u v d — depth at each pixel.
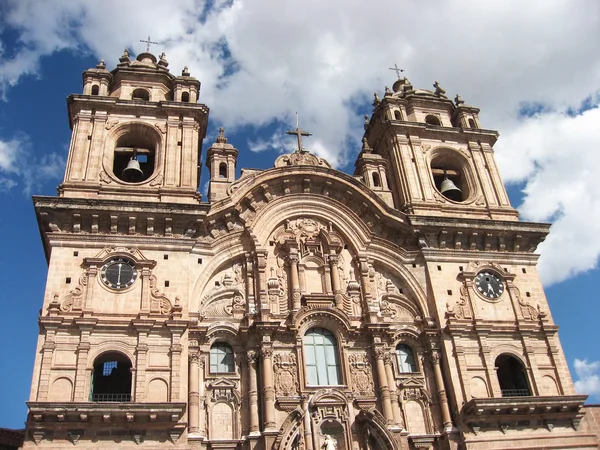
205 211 33.62
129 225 32.72
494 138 43.84
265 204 36.38
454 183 43.34
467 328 34.19
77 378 27.95
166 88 41.34
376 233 37.28
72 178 34.59
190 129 38.22
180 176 36.06
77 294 30.39
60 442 26.16
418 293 35.66
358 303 34.88
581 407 32.62
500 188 41.34
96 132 36.84
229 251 34.41
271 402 30.02
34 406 25.94
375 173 40.44
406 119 43.88
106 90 39.53
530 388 33.22
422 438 31.12
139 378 28.64
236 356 31.66
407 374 33.09
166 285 31.77
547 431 31.77
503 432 31.25
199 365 30.75
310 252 35.91
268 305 33.22
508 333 34.72
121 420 26.89
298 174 37.12
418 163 41.00
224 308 33.16
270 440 28.92
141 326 29.92
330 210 37.34
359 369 32.50
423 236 37.09
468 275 36.16
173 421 27.50
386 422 30.64
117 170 38.88
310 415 30.39
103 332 29.62
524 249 38.41
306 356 32.66
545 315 35.78
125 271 31.70
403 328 34.41
